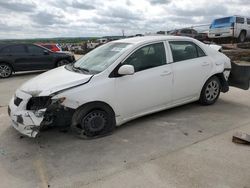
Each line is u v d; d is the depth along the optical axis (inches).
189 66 228.8
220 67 250.5
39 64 537.6
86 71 198.5
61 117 176.4
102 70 191.8
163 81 212.7
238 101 270.7
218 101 270.2
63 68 221.8
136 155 164.1
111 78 189.6
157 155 163.3
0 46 502.9
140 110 206.4
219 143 177.3
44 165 156.6
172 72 217.5
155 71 208.7
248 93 302.7
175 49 225.3
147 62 207.6
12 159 164.1
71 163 157.6
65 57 566.6
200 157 159.5
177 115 229.6
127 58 198.2
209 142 179.0
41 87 178.9
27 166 156.2
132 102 199.9
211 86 251.0
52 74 204.7
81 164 156.2
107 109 190.2
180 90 226.4
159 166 151.2
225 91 263.9
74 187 135.5
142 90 202.4
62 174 146.9
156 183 135.7
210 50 251.0
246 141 173.5
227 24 738.2
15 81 455.2
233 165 150.3
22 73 563.5
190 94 235.8
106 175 144.4
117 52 204.5
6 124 220.4
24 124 171.2
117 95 191.6
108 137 189.9
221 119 220.1
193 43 238.5
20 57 514.3
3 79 483.5
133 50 202.1
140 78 200.7
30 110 173.9
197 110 241.6
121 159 160.1
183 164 152.4
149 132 196.7
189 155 162.2
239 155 161.2
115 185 135.6
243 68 260.7
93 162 157.8
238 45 652.1
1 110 261.4
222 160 155.7
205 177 139.5
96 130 189.0
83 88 179.6
